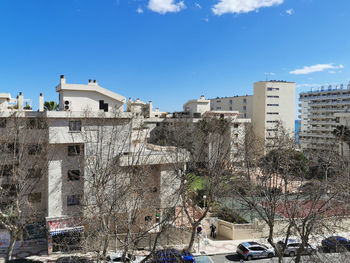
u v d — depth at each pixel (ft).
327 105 286.25
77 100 101.86
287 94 285.02
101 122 84.48
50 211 88.07
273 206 73.41
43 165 87.86
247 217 113.60
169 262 73.31
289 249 91.81
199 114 236.63
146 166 83.87
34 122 91.56
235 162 97.66
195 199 115.44
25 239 94.02
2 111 87.92
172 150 100.63
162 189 95.04
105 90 105.29
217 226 110.32
